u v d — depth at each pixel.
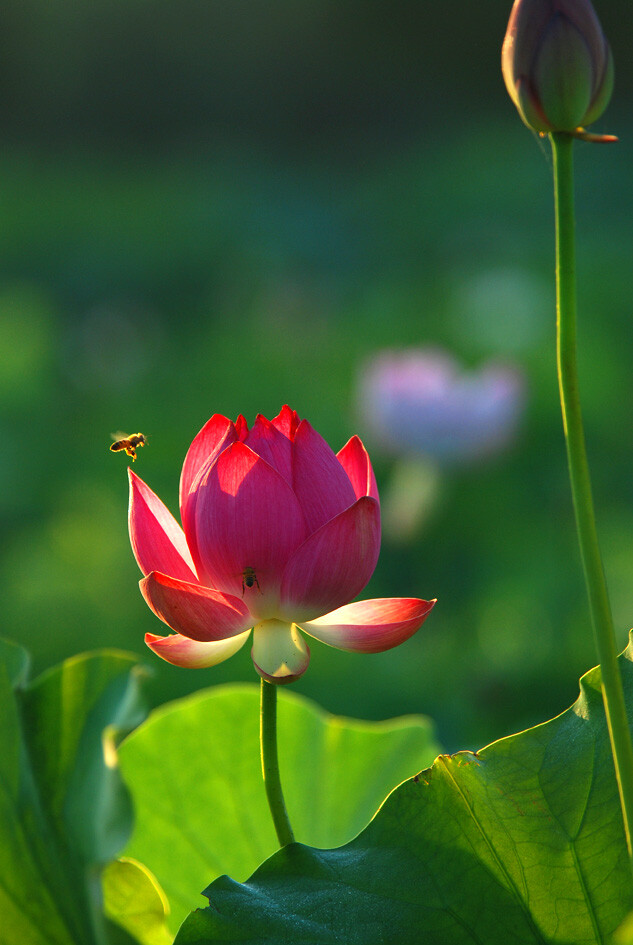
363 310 12.00
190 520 2.29
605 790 2.29
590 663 5.43
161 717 2.50
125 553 6.45
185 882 2.47
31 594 6.01
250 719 2.51
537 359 8.86
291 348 10.78
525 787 2.30
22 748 2.39
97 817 2.34
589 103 2.20
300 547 2.27
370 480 2.33
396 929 2.27
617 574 5.90
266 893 2.28
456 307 10.45
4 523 7.55
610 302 10.87
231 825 2.48
